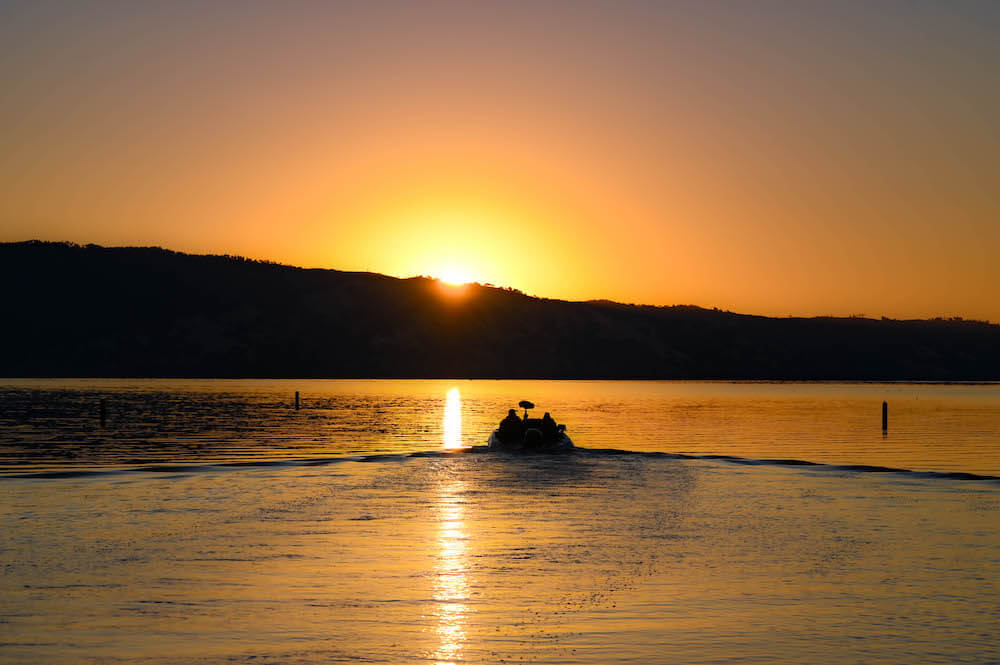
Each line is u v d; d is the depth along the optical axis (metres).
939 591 15.70
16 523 22.89
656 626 13.47
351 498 28.20
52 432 62.00
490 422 78.00
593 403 126.94
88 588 15.69
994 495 29.28
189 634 12.90
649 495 29.05
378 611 14.24
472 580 16.47
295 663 11.64
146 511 25.14
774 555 18.94
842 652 12.23
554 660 11.84
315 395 145.75
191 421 76.38
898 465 40.62
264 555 18.75
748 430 69.00
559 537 21.11
